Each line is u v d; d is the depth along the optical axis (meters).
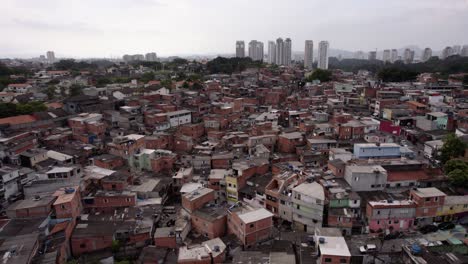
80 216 65.50
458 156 87.62
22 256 47.16
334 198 64.56
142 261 54.44
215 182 77.94
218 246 56.06
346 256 49.28
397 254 54.12
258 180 78.25
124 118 121.69
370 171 70.38
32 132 103.88
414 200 64.38
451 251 54.56
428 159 91.44
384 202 63.59
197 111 140.00
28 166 81.25
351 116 117.56
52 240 55.22
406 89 171.25
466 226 64.69
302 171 77.12
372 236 61.97
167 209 74.19
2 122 110.00
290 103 160.50
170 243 59.28
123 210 68.12
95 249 58.88
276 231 66.31
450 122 115.00
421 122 118.31
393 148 82.69
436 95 150.38
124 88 191.88
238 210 63.56
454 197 66.25
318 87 187.50
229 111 138.12
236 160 87.31
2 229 54.81
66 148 96.88
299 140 99.94
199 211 66.94
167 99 155.75
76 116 122.56
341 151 85.81
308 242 58.44
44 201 60.69
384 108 132.50
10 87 186.75
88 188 73.44
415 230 63.50
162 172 89.38
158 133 110.56
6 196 70.81
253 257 51.38
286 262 49.19
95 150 98.38
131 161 90.00
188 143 106.81
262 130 109.19
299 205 65.38
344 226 62.75
